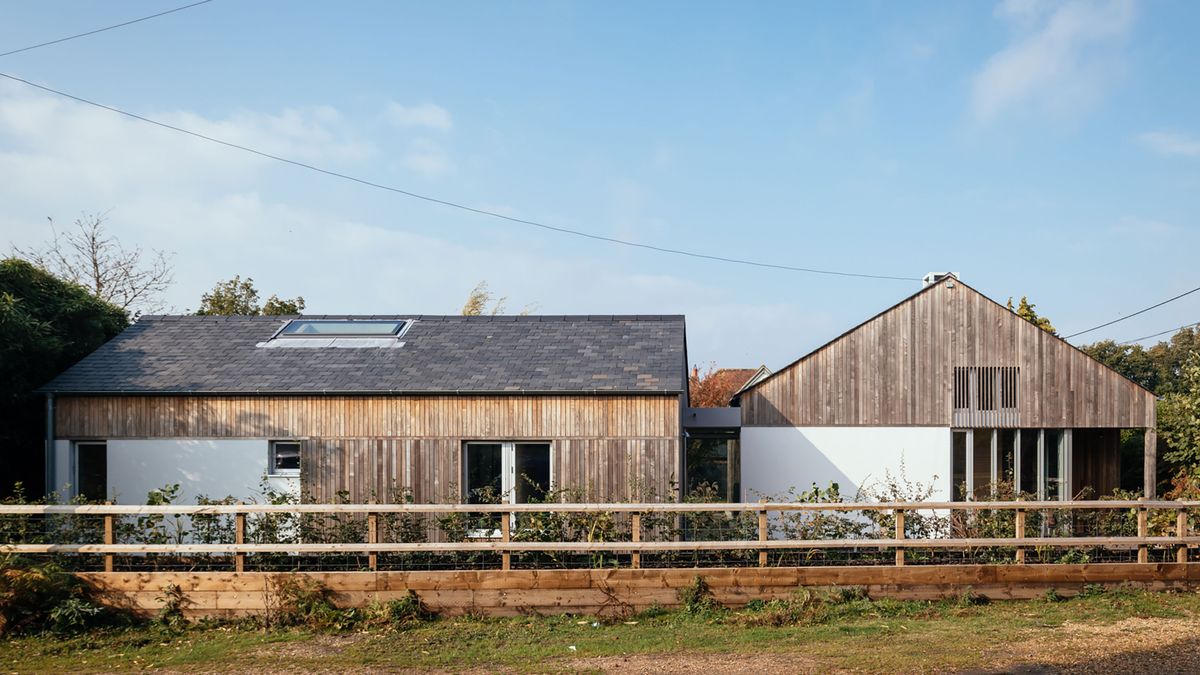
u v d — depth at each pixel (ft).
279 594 29.55
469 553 32.68
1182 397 53.52
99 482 43.93
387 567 32.14
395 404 43.06
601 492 42.19
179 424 43.32
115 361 46.50
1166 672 22.09
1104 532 35.01
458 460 42.70
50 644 26.94
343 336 50.67
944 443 50.65
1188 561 31.83
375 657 25.11
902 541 30.83
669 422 42.14
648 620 29.19
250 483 43.04
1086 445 54.13
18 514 33.12
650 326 51.62
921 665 22.85
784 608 28.91
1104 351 141.28
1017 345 50.93
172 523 41.55
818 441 51.26
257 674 23.59
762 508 30.81
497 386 42.65
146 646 26.91
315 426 43.19
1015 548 33.30
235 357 47.21
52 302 48.29
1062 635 25.80
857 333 51.52
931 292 51.42
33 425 45.98
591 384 42.68
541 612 29.94
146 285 94.89
